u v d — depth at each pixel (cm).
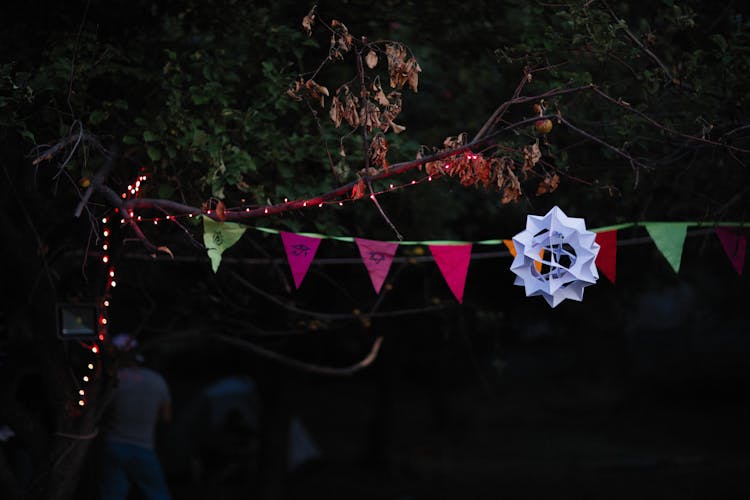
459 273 526
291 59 657
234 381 1386
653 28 643
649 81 555
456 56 750
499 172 484
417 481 1458
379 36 723
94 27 570
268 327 837
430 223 791
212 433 1337
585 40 551
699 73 570
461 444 1812
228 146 557
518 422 2036
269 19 635
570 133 687
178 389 2308
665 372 2412
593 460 1573
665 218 719
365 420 2245
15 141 576
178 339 720
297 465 1392
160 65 609
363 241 526
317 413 2348
